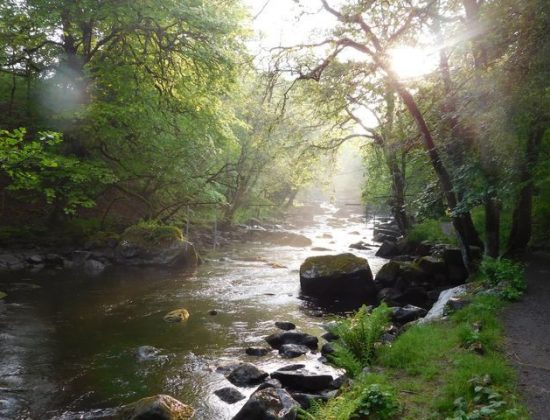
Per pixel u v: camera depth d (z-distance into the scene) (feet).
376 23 39.09
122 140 73.97
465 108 33.32
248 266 70.79
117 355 31.30
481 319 27.63
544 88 28.73
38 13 53.78
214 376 28.27
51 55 67.87
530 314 29.14
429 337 25.77
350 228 148.25
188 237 93.91
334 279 50.93
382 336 31.78
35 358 30.01
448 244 62.59
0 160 33.53
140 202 95.76
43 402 24.07
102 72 62.28
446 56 38.11
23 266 58.59
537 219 58.80
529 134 34.81
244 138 99.45
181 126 72.59
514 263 42.57
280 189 142.10
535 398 17.93
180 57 67.15
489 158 35.12
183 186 79.97
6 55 62.44
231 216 112.37
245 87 82.23
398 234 108.58
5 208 72.54
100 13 54.85
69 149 66.69
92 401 24.43
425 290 50.08
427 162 47.60
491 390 17.97
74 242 70.59
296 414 20.56
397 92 40.40
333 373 28.76
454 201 41.19
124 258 66.28
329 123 75.20
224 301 48.16
